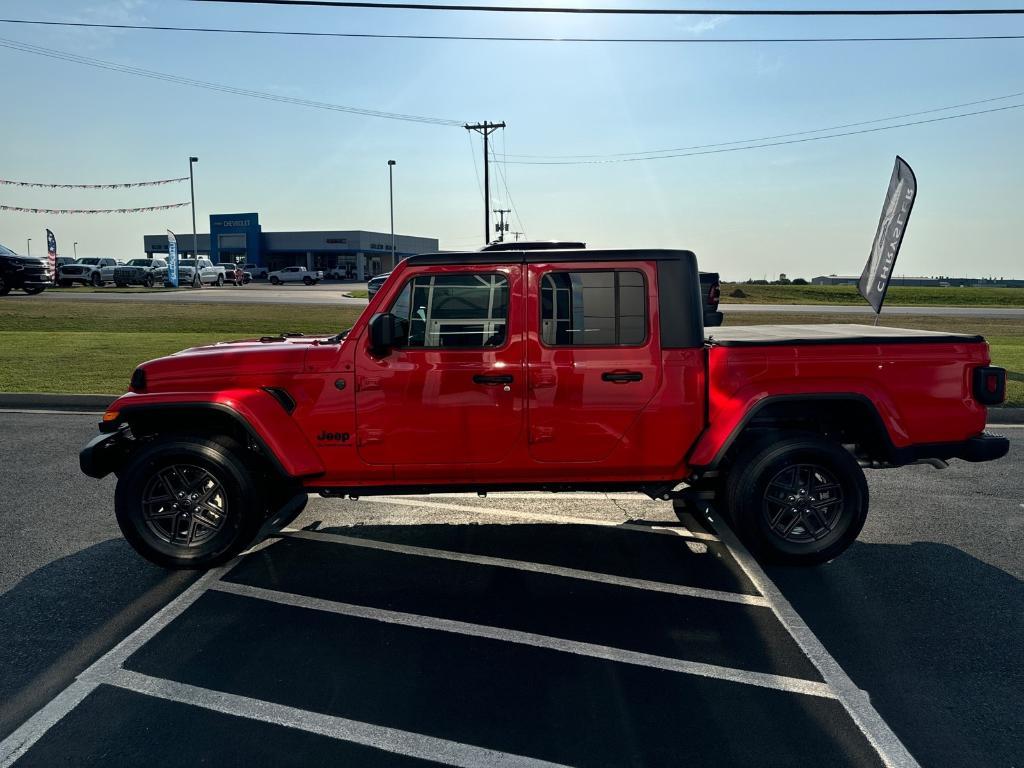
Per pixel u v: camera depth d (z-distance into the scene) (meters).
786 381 4.66
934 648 3.69
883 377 4.69
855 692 3.28
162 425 4.89
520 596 4.33
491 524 5.65
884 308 36.97
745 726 3.02
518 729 3.00
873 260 11.95
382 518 5.80
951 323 26.75
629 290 4.63
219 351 4.78
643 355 4.63
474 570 4.73
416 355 4.60
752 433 4.87
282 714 3.11
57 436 8.30
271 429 4.54
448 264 4.58
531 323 4.60
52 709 3.15
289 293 38.88
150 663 3.54
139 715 3.11
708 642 3.75
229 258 77.81
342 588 4.45
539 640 3.77
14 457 7.43
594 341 4.63
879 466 5.02
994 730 3.00
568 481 4.77
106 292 34.16
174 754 2.85
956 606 4.17
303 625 3.95
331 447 4.64
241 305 26.56
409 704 3.18
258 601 4.25
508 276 4.59
